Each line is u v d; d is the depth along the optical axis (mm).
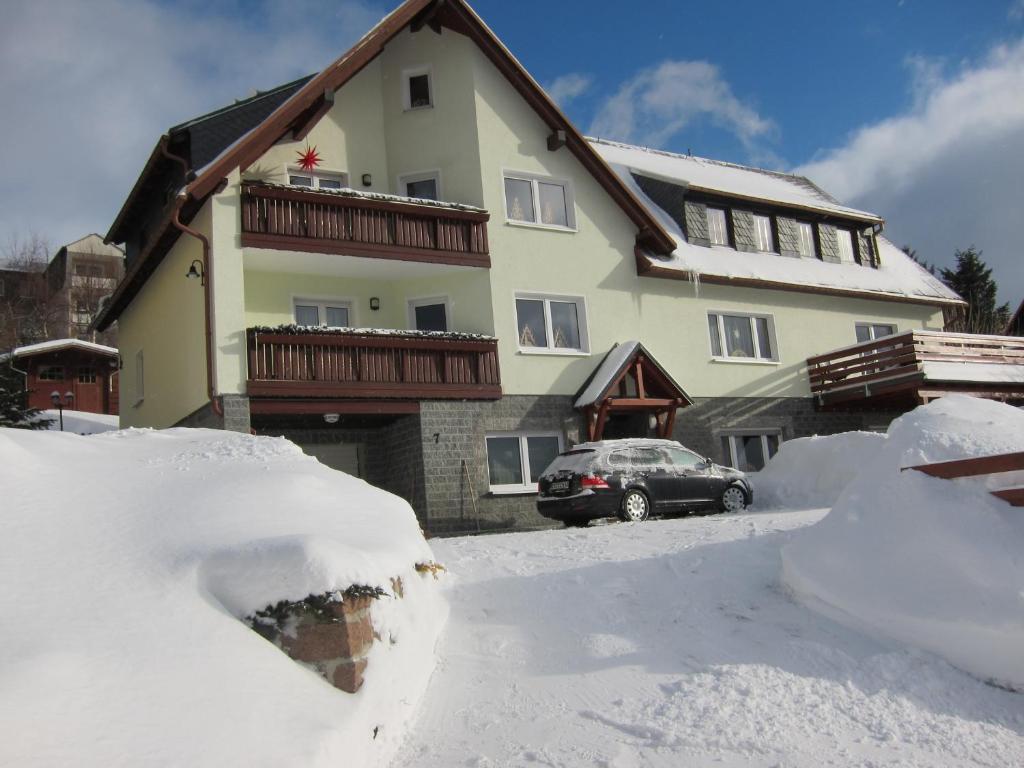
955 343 22188
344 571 5289
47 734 3516
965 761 5316
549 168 20422
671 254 21875
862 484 8273
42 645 4059
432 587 7391
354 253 17203
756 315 23000
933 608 6719
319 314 18391
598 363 20062
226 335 15758
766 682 6270
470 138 19516
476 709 5930
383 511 7133
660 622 7559
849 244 26297
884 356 21797
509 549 10570
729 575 8539
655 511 16016
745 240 23797
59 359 36406
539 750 5324
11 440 6465
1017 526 7016
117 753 3592
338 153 18953
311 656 5027
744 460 22172
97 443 7750
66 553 5078
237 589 5176
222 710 4160
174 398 18234
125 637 4402
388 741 5211
